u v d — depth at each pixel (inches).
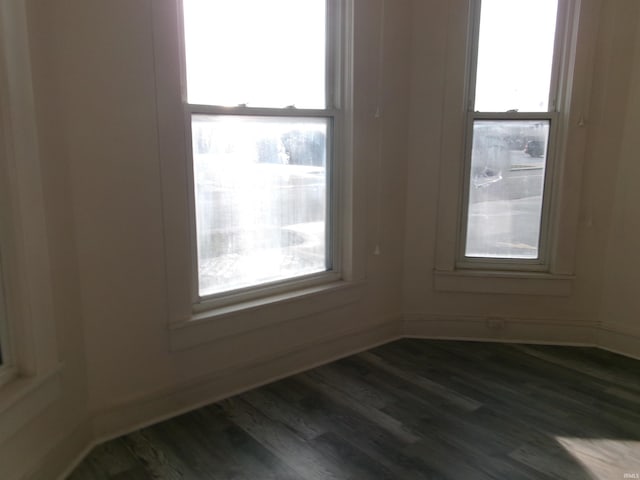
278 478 74.9
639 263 115.0
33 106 66.0
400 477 75.4
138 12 76.6
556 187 118.3
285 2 97.3
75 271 75.8
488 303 125.4
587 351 121.0
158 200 83.0
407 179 121.7
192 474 75.6
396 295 126.6
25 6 64.0
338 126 109.0
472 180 121.1
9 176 63.4
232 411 92.9
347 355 118.1
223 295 97.0
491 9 113.8
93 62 73.3
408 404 96.2
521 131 118.0
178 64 82.1
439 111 116.9
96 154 75.4
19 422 64.5
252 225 99.5
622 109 112.4
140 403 86.6
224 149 92.7
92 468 76.5
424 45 115.1
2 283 65.6
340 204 112.8
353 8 103.7
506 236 123.6
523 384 104.5
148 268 83.7
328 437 85.2
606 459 80.0
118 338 82.4
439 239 122.5
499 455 80.9
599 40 110.0
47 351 70.1
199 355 93.0
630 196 114.2
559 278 120.7
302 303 106.6
